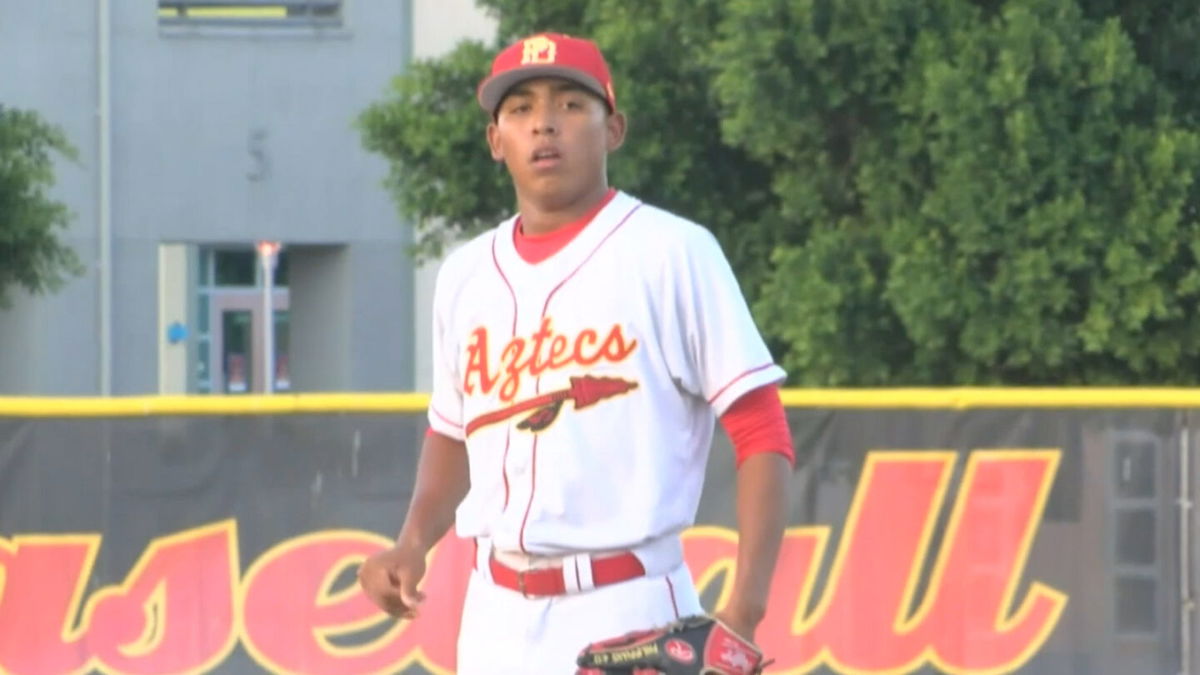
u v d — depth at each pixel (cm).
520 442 1342
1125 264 3575
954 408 2536
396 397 2572
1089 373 3819
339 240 8406
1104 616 2531
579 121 1361
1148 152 3638
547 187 1357
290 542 2564
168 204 8231
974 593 2534
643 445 1327
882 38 3691
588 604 1334
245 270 9119
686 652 1248
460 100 4516
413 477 2572
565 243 1362
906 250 3762
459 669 1408
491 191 4450
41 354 8006
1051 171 3597
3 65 7988
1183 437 2522
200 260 9044
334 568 2569
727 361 1330
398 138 4462
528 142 1358
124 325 8194
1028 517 2536
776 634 2542
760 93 3778
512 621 1354
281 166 8331
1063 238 3597
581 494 1327
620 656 1256
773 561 1317
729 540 2528
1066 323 3706
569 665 1334
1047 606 2536
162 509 2558
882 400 2538
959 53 3694
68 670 2548
